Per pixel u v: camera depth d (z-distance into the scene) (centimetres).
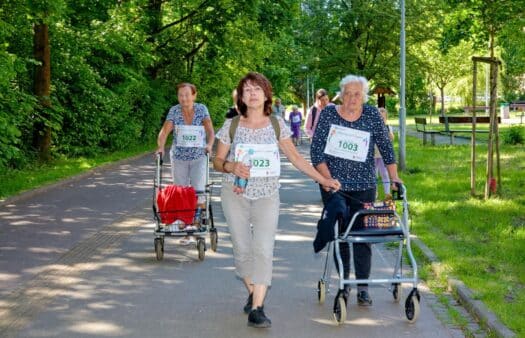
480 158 2289
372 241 639
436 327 621
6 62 1622
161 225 899
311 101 8275
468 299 670
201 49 3862
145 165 2275
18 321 638
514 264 827
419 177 1752
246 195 619
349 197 658
